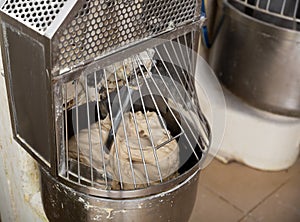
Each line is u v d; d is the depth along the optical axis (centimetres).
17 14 55
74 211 64
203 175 136
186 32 67
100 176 64
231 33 119
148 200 61
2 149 79
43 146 62
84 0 50
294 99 117
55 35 49
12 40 57
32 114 61
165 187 61
